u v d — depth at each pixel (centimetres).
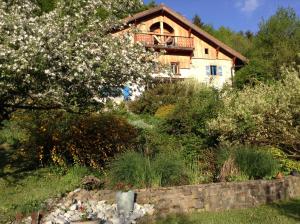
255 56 3362
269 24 3641
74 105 920
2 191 846
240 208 873
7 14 839
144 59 986
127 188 816
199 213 814
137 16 2633
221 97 1492
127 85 968
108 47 886
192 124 1320
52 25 825
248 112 1210
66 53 802
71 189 836
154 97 1986
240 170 962
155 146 1176
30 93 880
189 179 904
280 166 1048
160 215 780
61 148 1032
